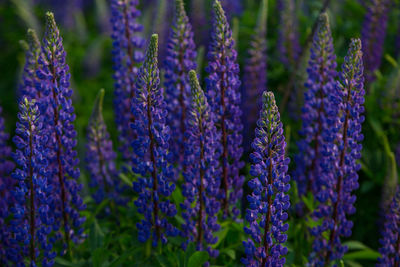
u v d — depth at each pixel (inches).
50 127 93.7
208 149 93.4
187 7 120.4
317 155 100.5
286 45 116.8
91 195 103.3
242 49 120.1
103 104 135.0
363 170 110.2
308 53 108.7
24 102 90.2
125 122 102.0
